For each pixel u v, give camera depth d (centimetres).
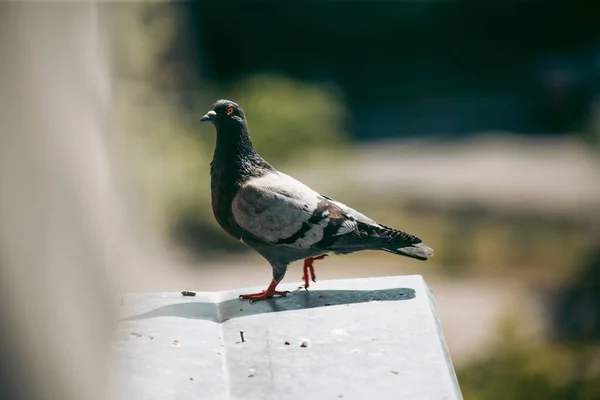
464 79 3553
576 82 3241
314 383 375
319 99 2220
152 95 1778
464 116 3206
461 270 1683
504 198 2038
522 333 1009
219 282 1584
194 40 2897
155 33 1850
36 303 206
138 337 418
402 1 3519
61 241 219
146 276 1447
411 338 412
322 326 434
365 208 2019
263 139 2097
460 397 360
